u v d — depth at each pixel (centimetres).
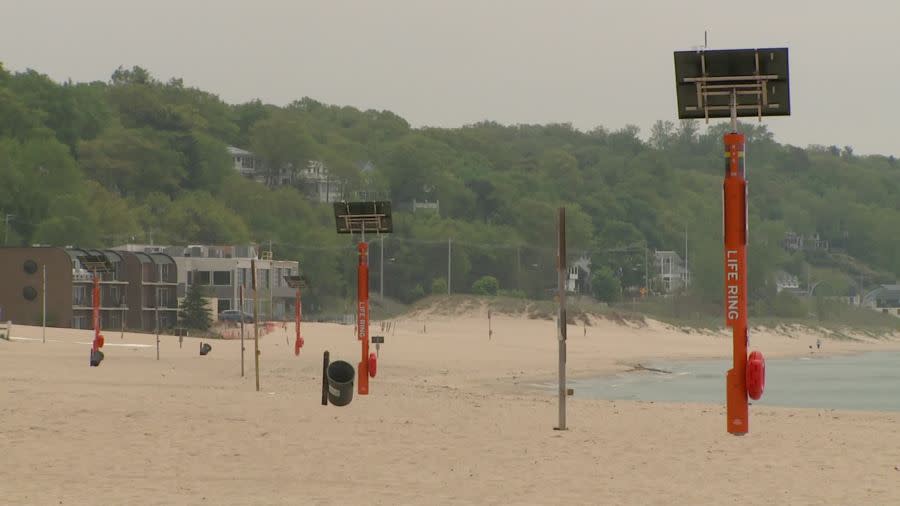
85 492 5838
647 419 10669
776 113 6525
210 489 6062
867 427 9981
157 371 18200
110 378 15712
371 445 8038
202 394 12081
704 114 6575
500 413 10988
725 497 5972
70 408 9762
